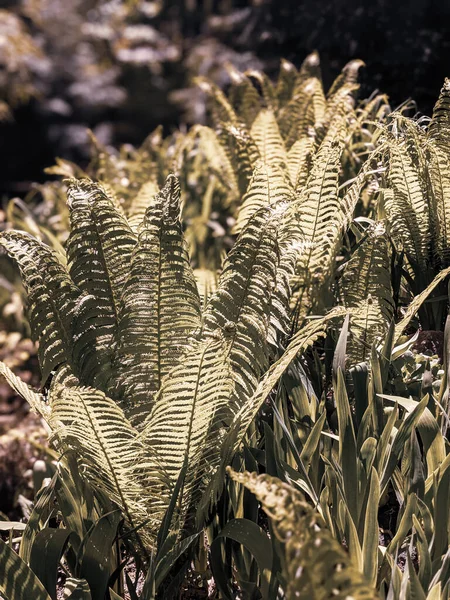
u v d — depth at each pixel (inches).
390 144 74.0
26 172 503.2
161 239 56.1
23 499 85.2
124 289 56.9
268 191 76.9
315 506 55.1
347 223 74.8
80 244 59.1
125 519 57.7
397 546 53.3
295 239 65.6
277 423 60.6
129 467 53.3
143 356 57.3
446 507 52.5
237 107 135.3
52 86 514.9
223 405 54.1
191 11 489.4
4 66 430.3
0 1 505.7
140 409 57.5
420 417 57.0
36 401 58.5
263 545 49.8
